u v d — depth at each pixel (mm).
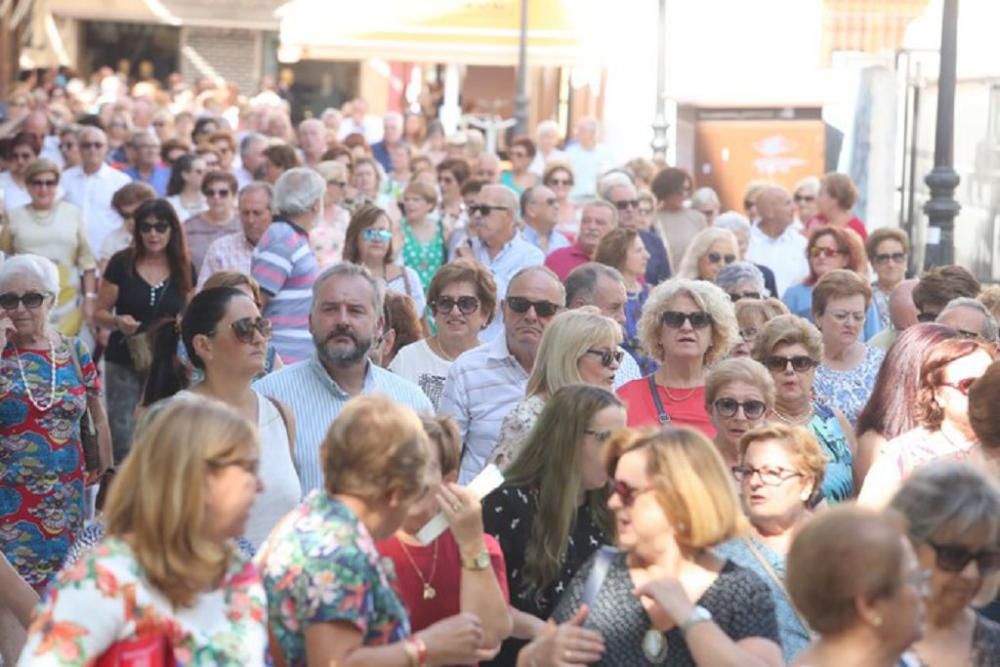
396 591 11227
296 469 15344
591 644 10672
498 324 23672
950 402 14617
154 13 71375
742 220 30219
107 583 9672
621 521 10797
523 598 13039
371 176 35625
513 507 13109
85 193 34688
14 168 34094
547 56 46312
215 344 14516
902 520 9586
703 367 17609
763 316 19719
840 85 37656
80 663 9609
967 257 32812
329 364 15695
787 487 13320
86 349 18016
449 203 37000
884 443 15891
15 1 63969
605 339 15562
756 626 10633
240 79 83500
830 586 9094
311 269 22766
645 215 30953
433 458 11953
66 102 61250
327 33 46312
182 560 9742
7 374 17469
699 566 10773
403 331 20719
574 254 26781
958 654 10469
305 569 10508
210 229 28734
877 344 21734
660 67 42406
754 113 38469
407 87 80438
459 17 46250
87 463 18219
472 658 11133
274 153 33500
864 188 35156
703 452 10703
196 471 9750
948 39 28312
